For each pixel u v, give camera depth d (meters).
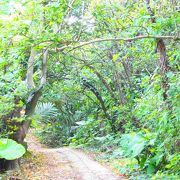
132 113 9.76
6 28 4.56
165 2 5.75
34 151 11.44
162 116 5.32
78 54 10.43
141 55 7.88
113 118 12.99
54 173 7.66
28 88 7.52
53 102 11.91
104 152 11.29
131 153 6.44
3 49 4.96
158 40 5.63
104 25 6.86
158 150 5.79
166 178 5.09
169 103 5.34
